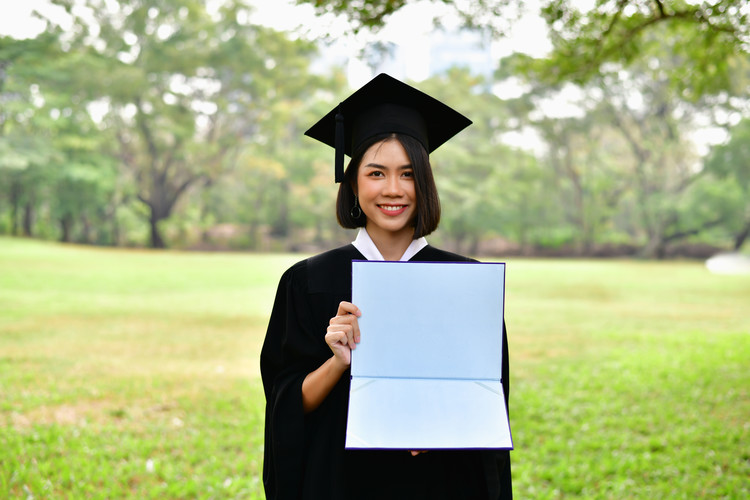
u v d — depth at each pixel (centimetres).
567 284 2175
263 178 4588
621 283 2236
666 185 4416
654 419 588
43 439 517
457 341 163
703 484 435
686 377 753
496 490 173
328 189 4462
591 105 4231
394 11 465
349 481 176
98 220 4425
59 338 1020
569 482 437
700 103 3956
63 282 1897
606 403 645
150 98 3856
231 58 3991
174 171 4509
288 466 177
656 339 1061
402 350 163
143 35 3991
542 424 580
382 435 155
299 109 4456
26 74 3459
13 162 3384
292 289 188
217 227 4881
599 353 939
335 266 188
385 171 179
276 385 185
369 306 165
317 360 183
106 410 615
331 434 180
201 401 651
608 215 4769
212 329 1155
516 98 4303
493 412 158
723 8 509
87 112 3816
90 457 480
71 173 3678
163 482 440
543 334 1123
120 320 1238
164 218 4412
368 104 190
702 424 567
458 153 4319
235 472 455
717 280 2400
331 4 454
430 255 187
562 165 4675
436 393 160
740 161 3944
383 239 188
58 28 3397
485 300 165
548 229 4878
